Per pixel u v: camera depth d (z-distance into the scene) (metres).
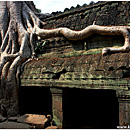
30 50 9.89
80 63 6.66
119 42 6.93
